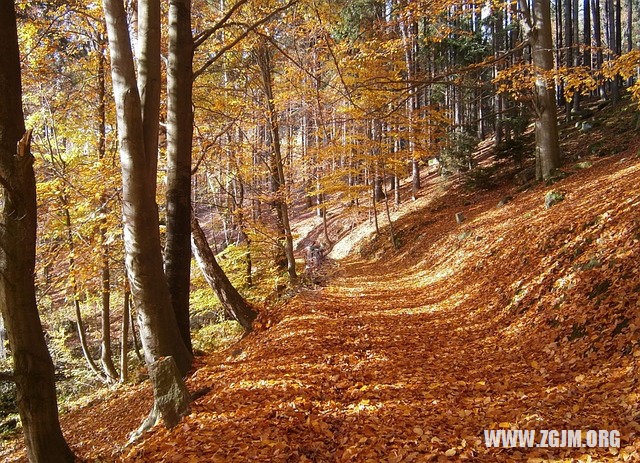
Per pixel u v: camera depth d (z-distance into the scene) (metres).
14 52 4.57
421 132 18.23
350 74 15.23
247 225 14.83
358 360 7.46
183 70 8.43
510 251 11.19
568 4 27.70
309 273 16.88
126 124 6.60
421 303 12.09
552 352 6.32
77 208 9.91
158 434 5.35
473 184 22.77
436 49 25.94
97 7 10.67
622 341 5.39
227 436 4.82
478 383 5.92
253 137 16.92
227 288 11.02
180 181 8.59
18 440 11.14
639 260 6.43
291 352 7.96
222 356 9.14
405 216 25.33
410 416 5.05
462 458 3.94
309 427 4.95
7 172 4.50
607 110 22.86
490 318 8.92
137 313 7.35
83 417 10.91
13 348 4.84
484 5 14.45
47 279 11.30
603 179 12.11
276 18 13.12
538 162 16.84
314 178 20.58
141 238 7.00
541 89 16.14
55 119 11.86
